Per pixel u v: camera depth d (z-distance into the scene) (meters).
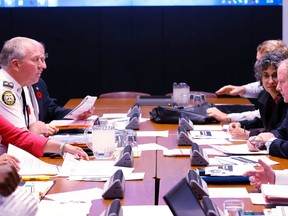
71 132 3.91
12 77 3.65
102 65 7.15
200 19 7.05
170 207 1.58
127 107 5.42
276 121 4.02
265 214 2.13
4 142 3.20
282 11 6.94
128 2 6.96
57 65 7.13
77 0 6.99
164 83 7.18
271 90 3.96
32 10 7.00
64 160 3.02
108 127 3.22
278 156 3.17
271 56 3.93
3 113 3.49
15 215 1.68
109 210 1.92
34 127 3.81
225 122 4.41
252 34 7.04
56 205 2.30
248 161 3.04
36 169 2.90
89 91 7.23
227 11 7.02
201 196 2.36
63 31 7.07
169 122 4.44
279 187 2.36
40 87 4.82
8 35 7.02
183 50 7.12
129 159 2.96
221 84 7.15
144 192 2.49
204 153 3.09
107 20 7.06
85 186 2.61
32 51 3.66
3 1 6.96
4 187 1.67
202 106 4.65
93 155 3.27
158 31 7.08
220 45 7.09
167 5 6.96
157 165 3.00
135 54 7.13
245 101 5.76
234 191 2.48
